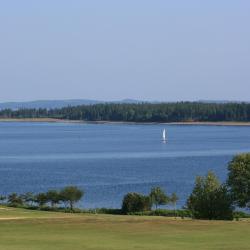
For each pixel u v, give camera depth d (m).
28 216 110.50
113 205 163.88
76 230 74.62
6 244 64.31
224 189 111.94
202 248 63.22
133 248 62.97
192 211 114.50
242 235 72.00
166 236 70.88
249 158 118.62
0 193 195.00
